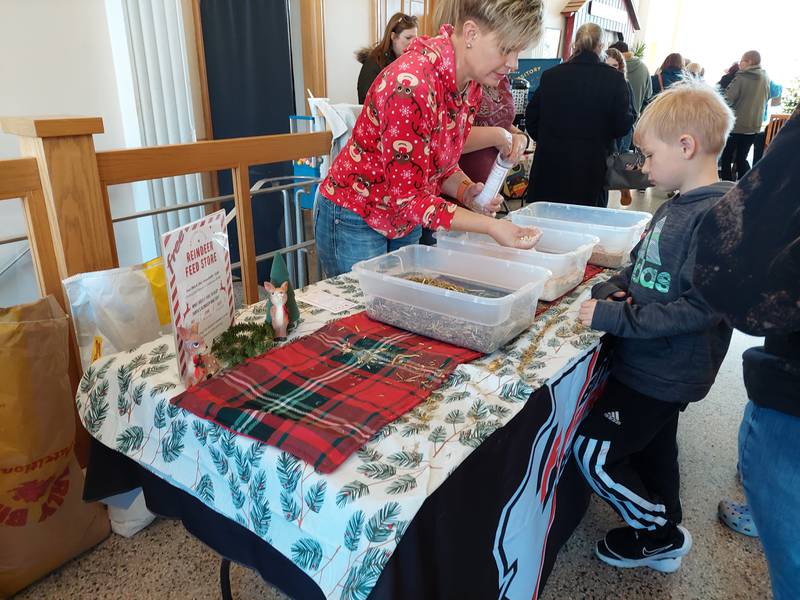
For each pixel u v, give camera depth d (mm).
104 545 1500
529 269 1226
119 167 1425
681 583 1446
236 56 3500
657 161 1134
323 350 1033
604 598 1395
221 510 859
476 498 802
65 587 1377
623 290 1230
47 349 1230
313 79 4227
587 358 1114
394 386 914
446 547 739
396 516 654
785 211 660
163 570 1431
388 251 1533
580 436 1255
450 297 1039
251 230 1902
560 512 1317
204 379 924
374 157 1276
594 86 3025
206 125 3455
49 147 1252
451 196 1629
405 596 672
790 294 662
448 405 873
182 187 3211
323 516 701
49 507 1333
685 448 1988
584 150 3150
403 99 1113
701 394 1146
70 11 2701
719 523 1653
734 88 5562
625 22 8750
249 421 805
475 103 1344
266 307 1178
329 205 1430
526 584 1076
